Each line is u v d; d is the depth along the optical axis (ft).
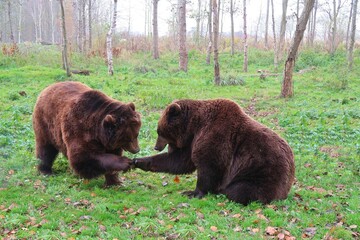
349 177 26.58
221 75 79.87
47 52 94.94
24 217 18.83
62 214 19.27
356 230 18.07
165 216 19.33
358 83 74.43
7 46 98.53
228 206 20.13
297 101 57.47
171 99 53.78
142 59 110.01
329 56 112.06
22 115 43.09
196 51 130.41
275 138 20.57
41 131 25.27
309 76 86.53
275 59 104.37
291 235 17.30
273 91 66.59
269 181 20.01
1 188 22.76
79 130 22.35
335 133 38.93
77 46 125.39
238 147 20.66
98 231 17.66
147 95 56.03
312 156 31.27
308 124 43.29
